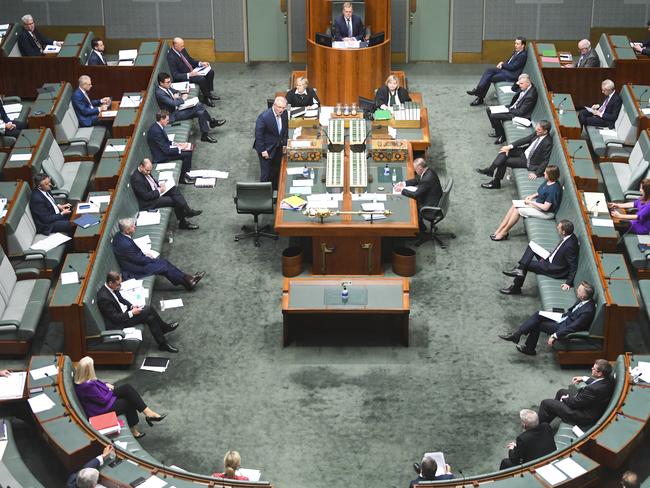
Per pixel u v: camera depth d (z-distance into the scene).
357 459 12.24
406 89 19.88
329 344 14.09
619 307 13.15
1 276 14.04
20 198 15.08
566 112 17.72
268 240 16.33
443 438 12.55
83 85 18.20
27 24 20.20
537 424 11.44
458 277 15.42
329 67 19.39
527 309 14.76
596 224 14.95
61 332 14.23
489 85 20.08
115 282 13.53
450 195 17.39
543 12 21.70
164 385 13.42
